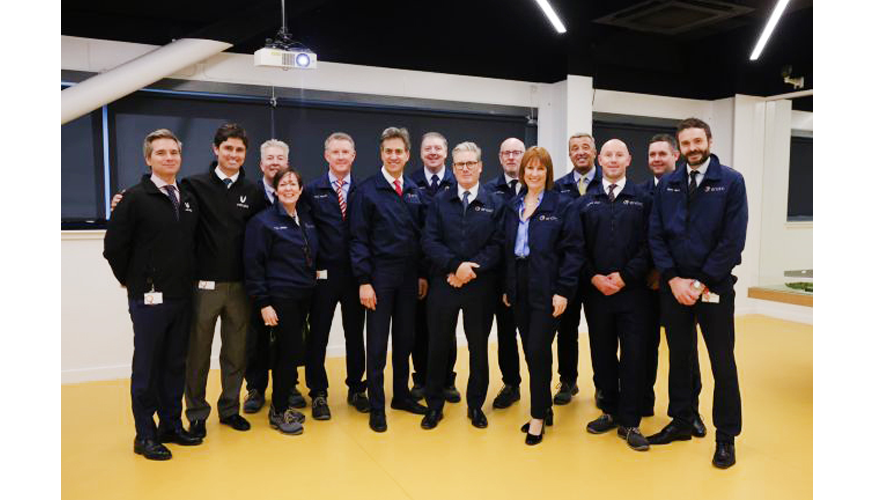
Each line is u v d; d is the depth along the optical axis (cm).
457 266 354
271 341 376
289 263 356
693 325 343
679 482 304
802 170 755
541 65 631
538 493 293
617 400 369
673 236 324
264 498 288
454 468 320
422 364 435
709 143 319
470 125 607
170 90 487
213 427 376
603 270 350
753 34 672
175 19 490
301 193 387
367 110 561
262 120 526
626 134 698
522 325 355
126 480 305
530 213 348
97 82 442
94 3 464
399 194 379
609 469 318
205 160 510
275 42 449
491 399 429
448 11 585
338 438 359
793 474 312
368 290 370
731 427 320
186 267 330
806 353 547
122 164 484
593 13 582
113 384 463
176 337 336
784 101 729
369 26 554
